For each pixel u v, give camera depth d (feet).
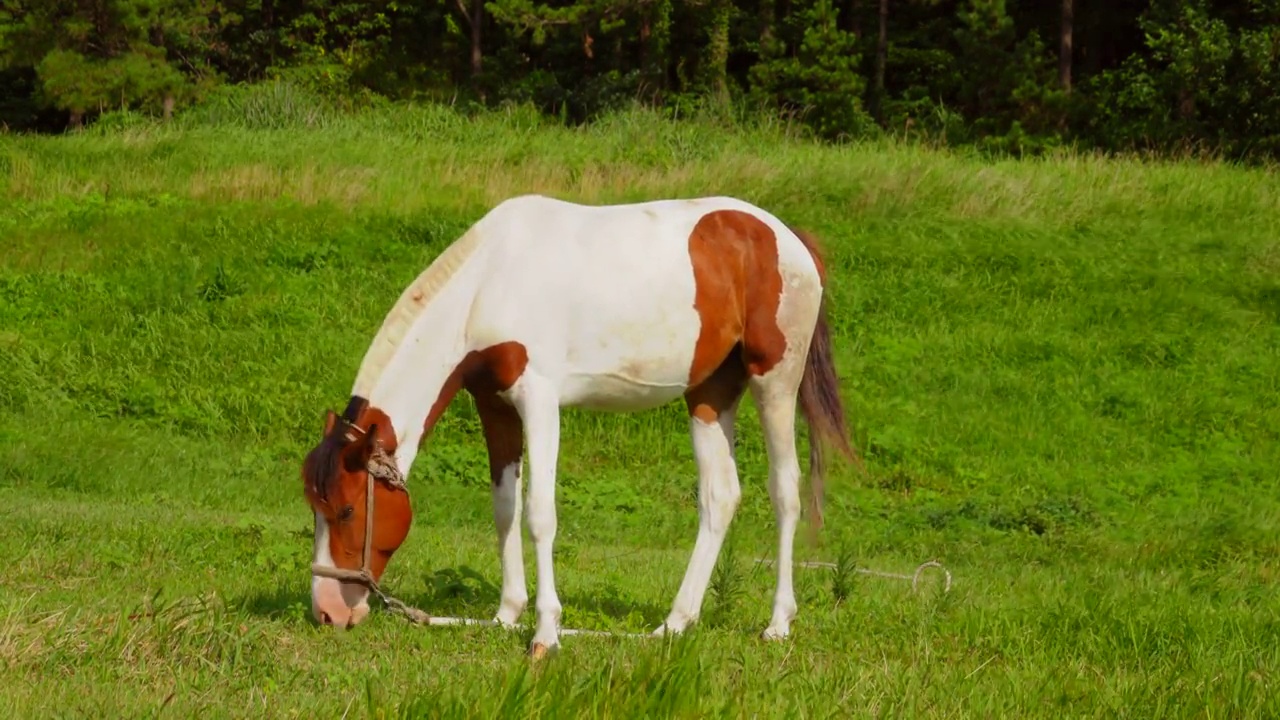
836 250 63.31
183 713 15.83
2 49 107.76
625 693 16.17
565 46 123.75
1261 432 49.67
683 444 46.85
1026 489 44.29
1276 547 37.68
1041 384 52.49
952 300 59.26
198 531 28.94
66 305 54.19
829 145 100.48
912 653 21.53
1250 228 69.31
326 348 51.80
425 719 15.31
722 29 116.37
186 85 109.19
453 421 46.85
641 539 37.01
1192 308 59.26
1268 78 106.52
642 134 88.02
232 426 45.75
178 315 54.08
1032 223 67.87
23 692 16.06
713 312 21.99
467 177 73.87
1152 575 32.37
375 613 22.16
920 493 43.52
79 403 46.44
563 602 24.99
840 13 133.18
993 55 112.16
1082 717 18.11
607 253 21.30
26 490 36.14
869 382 52.16
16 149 78.38
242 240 61.67
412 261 60.49
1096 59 128.88
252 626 20.02
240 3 130.93
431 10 135.54
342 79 125.39
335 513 20.18
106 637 18.26
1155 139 108.17
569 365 21.04
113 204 67.31
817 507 23.89
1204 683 19.30
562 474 44.24
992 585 29.89
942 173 73.15
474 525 37.09
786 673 18.84
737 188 70.54
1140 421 50.29
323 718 15.80
